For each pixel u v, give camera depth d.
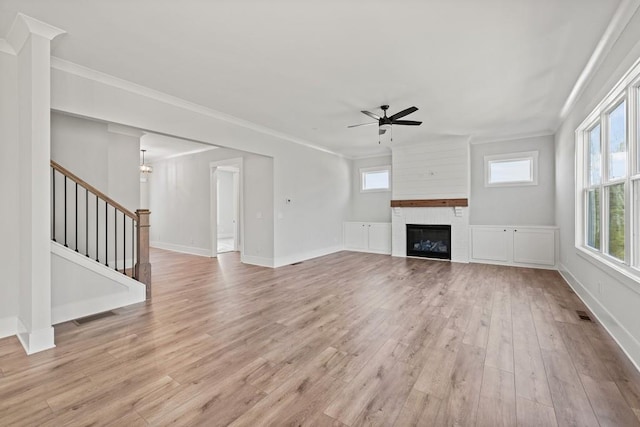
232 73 3.37
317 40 2.74
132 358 2.41
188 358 2.41
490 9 2.30
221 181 12.12
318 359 2.40
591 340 2.70
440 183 6.77
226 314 3.41
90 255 4.50
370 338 2.78
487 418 1.72
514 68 3.27
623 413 1.75
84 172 4.43
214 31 2.59
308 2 2.22
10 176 2.79
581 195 4.12
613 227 3.06
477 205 6.70
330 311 3.50
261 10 2.31
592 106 3.33
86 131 4.44
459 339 2.74
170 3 2.22
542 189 6.04
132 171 5.80
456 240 6.59
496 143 6.48
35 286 2.50
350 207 8.67
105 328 3.01
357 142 6.89
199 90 3.84
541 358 2.39
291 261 6.50
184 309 3.58
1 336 2.74
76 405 1.84
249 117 4.97
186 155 8.02
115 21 2.44
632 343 2.36
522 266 5.93
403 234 7.26
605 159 3.19
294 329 2.99
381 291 4.32
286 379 2.12
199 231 7.73
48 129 2.55
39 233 2.51
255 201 6.39
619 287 2.65
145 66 3.20
